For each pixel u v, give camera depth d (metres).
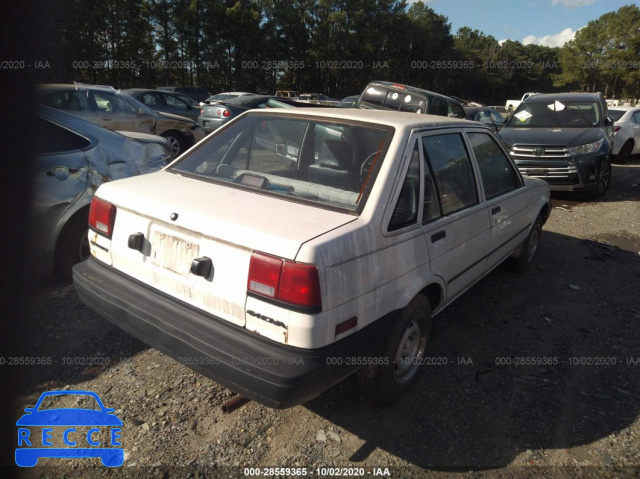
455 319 4.05
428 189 2.86
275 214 2.38
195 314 2.36
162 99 13.85
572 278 5.09
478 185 3.52
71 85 8.08
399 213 2.57
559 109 9.65
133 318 2.51
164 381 2.96
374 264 2.35
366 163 2.69
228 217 2.33
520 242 4.69
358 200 2.48
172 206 2.48
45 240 3.67
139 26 36.03
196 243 2.35
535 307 4.34
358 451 2.51
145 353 3.23
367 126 2.88
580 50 64.44
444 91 69.25
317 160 2.97
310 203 2.54
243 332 2.20
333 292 2.11
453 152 3.26
